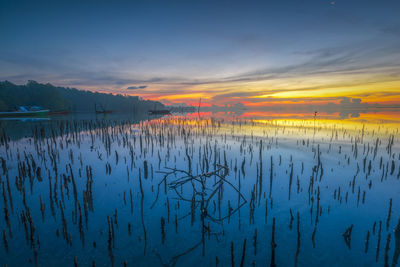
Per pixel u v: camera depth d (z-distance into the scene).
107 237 6.04
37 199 7.96
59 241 5.79
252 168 11.61
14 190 8.66
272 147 16.14
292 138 19.27
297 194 8.59
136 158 13.63
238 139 19.47
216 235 6.14
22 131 25.25
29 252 5.39
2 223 6.41
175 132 22.94
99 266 5.07
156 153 14.86
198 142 18.61
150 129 27.25
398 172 10.77
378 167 11.54
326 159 13.02
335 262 5.25
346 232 5.96
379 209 7.43
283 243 5.89
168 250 5.62
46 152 14.75
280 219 6.92
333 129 23.23
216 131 24.38
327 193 8.66
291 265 5.18
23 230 6.15
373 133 20.02
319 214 7.18
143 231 6.32
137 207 7.61
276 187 9.27
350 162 12.39
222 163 12.47
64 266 5.02
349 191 8.83
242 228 6.48
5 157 13.52
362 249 5.62
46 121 39.78
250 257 5.42
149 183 9.64
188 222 6.75
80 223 5.70
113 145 17.44
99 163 12.52
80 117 53.81
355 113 46.78
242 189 9.06
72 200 7.95
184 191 8.80
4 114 49.03
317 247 5.73
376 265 5.12
